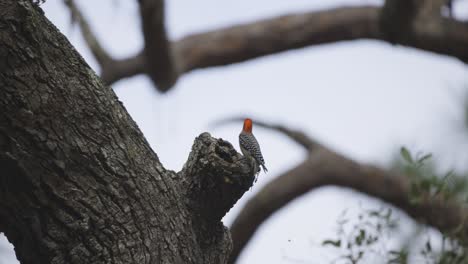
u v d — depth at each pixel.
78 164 7.93
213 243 9.06
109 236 8.01
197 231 8.86
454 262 10.73
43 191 7.80
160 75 19.64
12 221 8.01
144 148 8.55
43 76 7.79
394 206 20.11
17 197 7.82
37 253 8.07
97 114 8.12
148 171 8.44
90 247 7.95
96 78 8.31
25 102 7.65
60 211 7.86
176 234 8.52
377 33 20.03
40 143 7.73
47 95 7.79
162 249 8.33
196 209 8.80
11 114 7.62
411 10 18.20
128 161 8.23
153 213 8.34
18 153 7.66
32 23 7.70
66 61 8.06
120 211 8.09
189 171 8.84
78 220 7.90
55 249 7.94
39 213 7.85
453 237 10.91
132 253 8.09
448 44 19.17
